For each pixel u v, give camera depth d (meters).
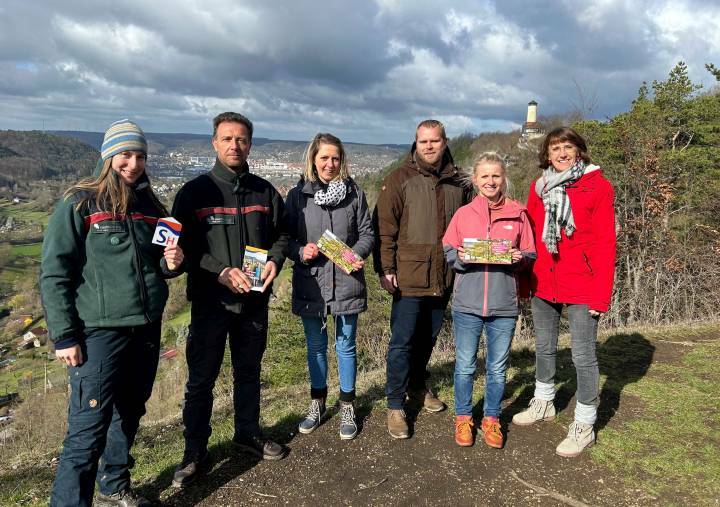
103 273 2.09
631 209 13.87
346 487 2.57
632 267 13.22
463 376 2.99
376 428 3.24
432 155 2.97
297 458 2.87
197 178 2.55
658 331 5.82
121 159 2.12
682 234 12.94
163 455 3.22
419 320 3.42
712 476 2.58
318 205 2.94
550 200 2.87
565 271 2.87
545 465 2.77
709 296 10.60
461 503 2.44
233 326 2.73
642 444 2.96
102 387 2.10
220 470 2.75
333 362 8.71
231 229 2.53
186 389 2.62
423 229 3.00
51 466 3.32
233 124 2.46
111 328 2.12
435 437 3.11
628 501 2.41
